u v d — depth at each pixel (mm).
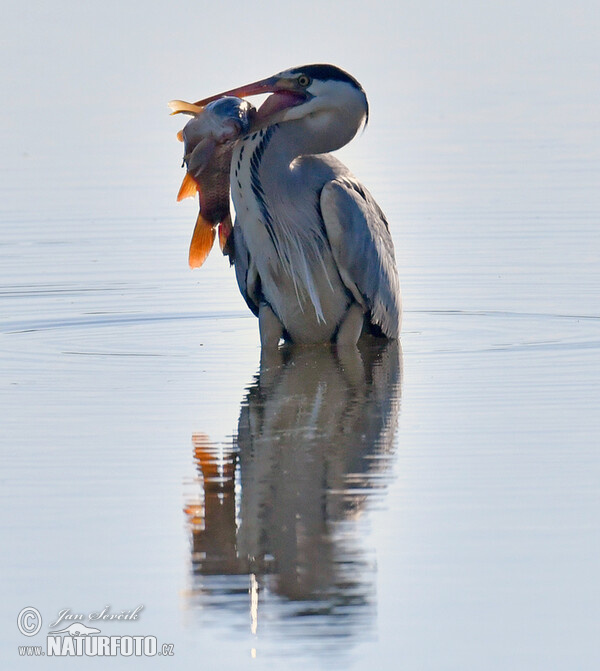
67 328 16625
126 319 17094
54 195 26891
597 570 8625
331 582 8586
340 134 15125
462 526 9367
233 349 15406
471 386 13250
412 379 13680
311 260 15117
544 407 12297
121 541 9273
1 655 8102
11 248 22062
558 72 42062
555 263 19953
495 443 11203
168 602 8445
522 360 14375
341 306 15414
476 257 20547
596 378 13375
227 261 20906
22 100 38750
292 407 12617
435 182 27000
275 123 15031
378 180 27297
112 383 13703
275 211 14984
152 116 35938
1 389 13461
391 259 15781
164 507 9875
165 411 12531
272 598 8438
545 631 7938
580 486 10055
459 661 7668
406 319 17047
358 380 13711
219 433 11750
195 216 24766
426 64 43688
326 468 10672
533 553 8891
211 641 7984
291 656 7809
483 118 34656
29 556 9031
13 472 10695
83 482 10430
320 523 9477
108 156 31047
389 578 8609
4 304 18062
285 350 15352
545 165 28453
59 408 12680
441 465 10672
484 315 17047
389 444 11305
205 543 9203
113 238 22797
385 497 9977
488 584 8492
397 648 7836
